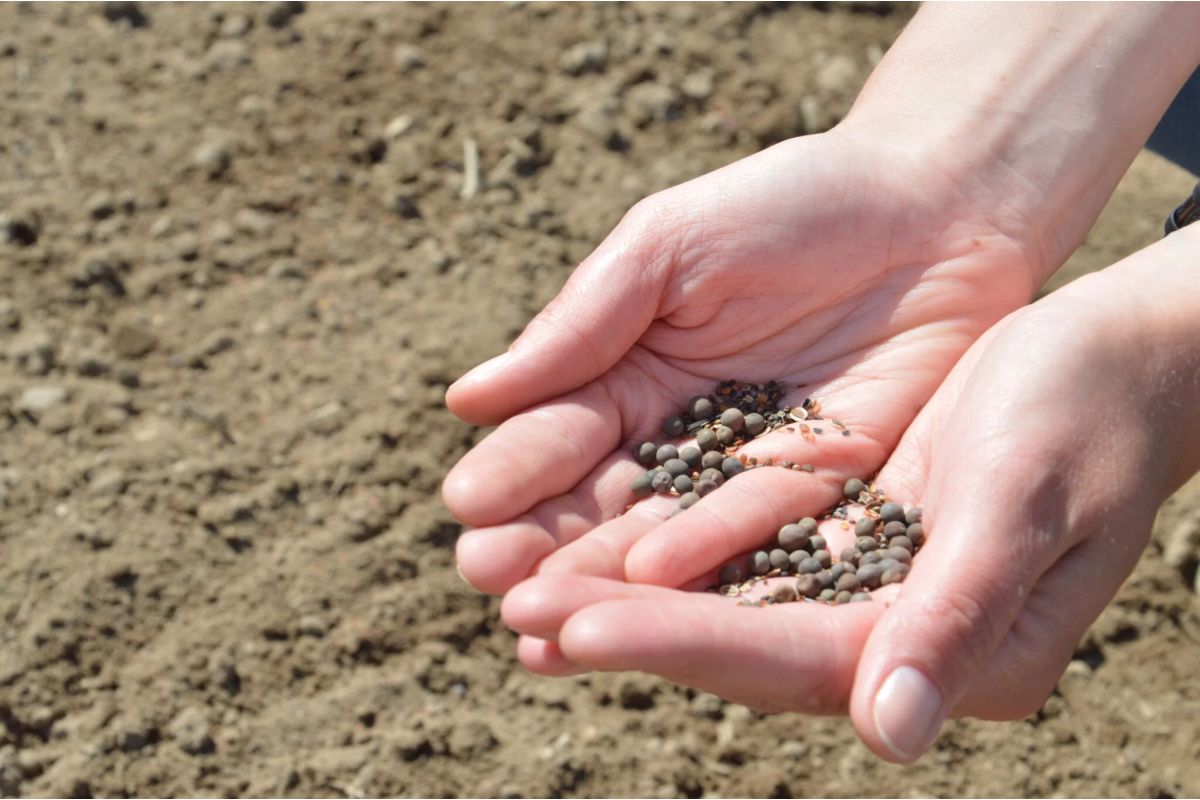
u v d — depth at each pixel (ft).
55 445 2.47
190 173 2.70
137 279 2.61
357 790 2.31
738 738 2.35
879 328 2.22
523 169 2.76
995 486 1.97
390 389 2.54
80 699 2.33
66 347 2.55
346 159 2.73
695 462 2.16
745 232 2.18
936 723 1.92
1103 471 2.01
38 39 2.82
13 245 2.61
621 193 2.74
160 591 2.38
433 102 2.80
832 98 2.84
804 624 1.96
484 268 2.66
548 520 2.10
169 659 2.35
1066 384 2.01
